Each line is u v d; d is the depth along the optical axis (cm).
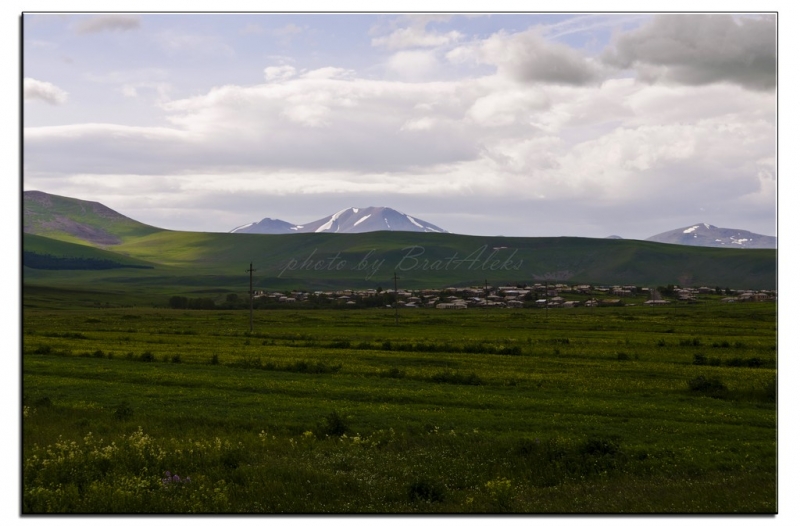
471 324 13438
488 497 2122
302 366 5884
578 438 3033
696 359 6412
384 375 5500
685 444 2958
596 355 7081
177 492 2084
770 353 7250
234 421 3456
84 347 7894
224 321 15062
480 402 4112
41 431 2997
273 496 2095
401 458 2614
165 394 4416
